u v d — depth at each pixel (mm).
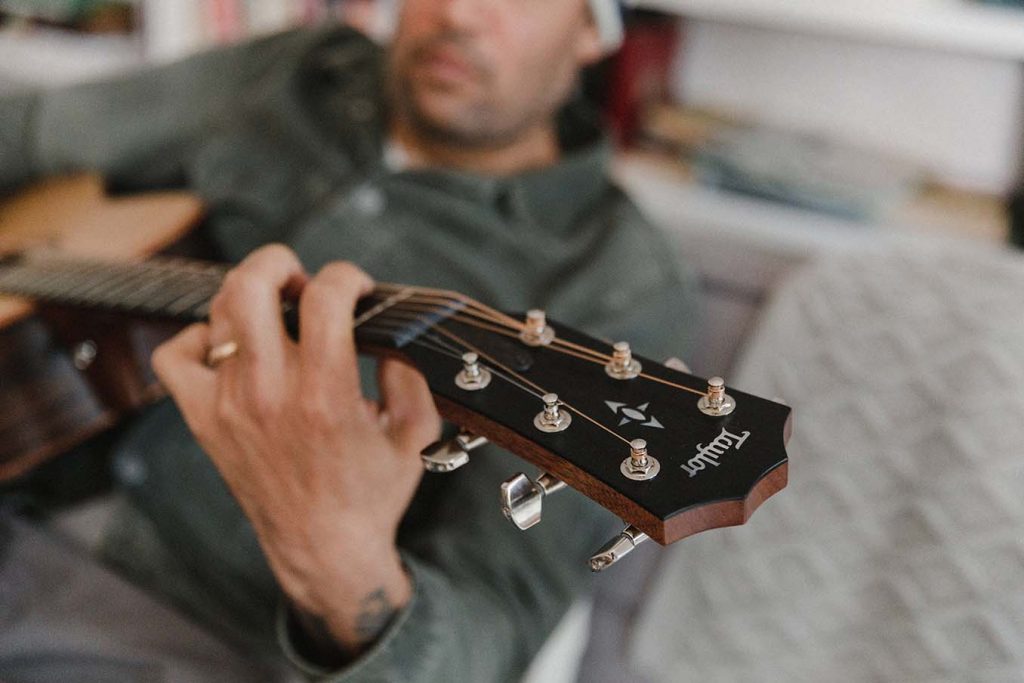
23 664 729
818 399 809
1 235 976
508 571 710
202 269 797
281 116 1032
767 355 863
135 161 1106
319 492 539
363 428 530
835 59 1313
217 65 1114
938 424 736
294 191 1005
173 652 742
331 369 510
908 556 712
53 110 1117
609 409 430
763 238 1024
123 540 871
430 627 612
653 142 1370
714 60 1409
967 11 1028
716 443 401
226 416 536
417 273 909
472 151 1002
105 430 917
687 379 445
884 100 1305
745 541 795
